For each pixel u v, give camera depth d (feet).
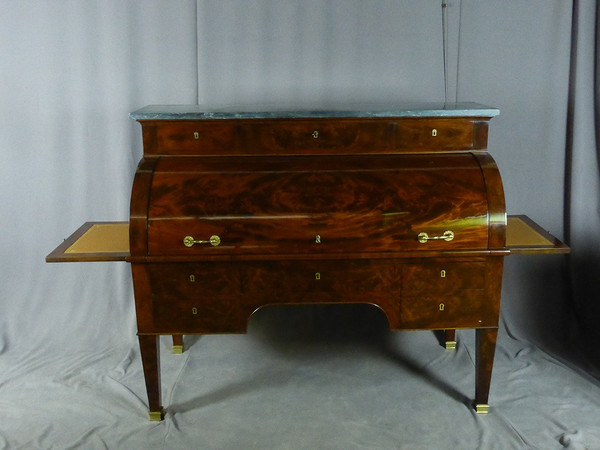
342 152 7.88
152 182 7.50
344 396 8.47
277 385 8.76
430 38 9.77
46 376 9.02
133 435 7.67
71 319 10.26
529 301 10.50
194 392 8.60
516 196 10.33
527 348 9.74
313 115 7.65
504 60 9.84
